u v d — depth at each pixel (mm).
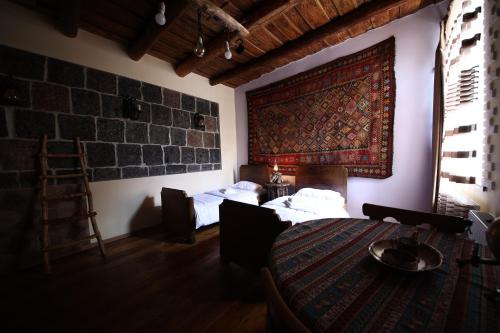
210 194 3301
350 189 2834
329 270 786
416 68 2285
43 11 2107
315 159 3141
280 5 1952
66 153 2293
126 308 1477
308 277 744
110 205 2633
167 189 2754
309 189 2742
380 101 2496
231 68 3490
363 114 2637
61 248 2236
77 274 1903
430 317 545
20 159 2027
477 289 652
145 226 2969
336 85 2852
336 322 537
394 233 1113
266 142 3785
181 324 1333
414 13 2270
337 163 2906
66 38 2283
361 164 2688
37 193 2109
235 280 1783
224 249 2018
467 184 1690
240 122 4250
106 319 1382
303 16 2299
